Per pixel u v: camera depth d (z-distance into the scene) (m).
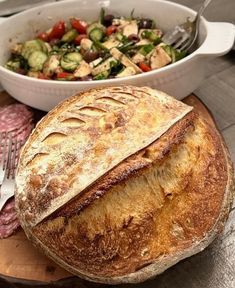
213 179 0.29
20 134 0.38
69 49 0.45
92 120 0.30
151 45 0.43
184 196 0.28
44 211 0.27
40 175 0.28
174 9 0.45
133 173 0.27
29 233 0.28
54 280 0.28
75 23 0.47
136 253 0.27
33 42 0.45
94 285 0.28
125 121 0.30
